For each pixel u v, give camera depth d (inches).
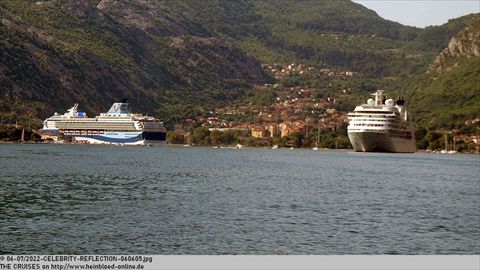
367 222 6097.4
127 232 5226.4
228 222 5792.3
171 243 4909.0
